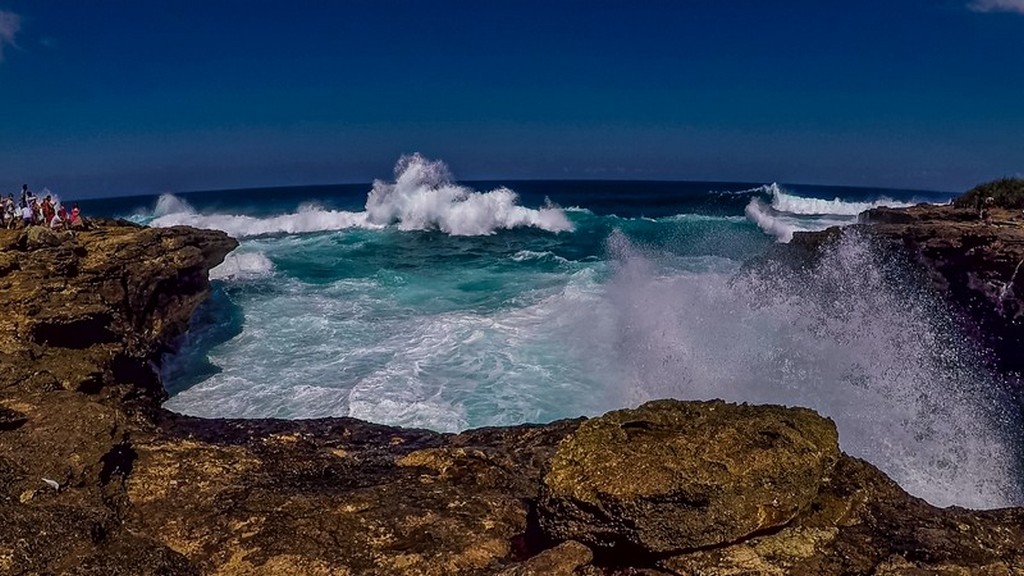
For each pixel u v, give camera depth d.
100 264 13.89
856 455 10.39
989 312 15.93
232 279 22.86
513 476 6.99
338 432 9.34
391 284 21.92
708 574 4.86
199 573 5.21
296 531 5.70
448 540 5.60
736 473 5.20
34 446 6.47
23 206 18.41
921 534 5.44
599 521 5.11
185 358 14.84
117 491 6.30
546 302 18.14
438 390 12.27
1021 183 23.30
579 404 11.70
